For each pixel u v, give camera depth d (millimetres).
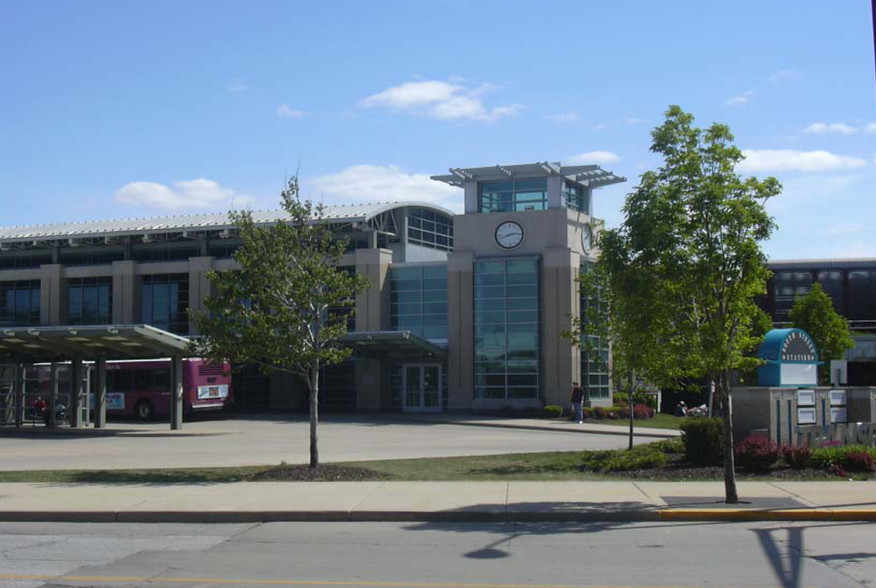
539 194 46281
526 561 10875
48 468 22156
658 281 15258
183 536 13109
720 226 15008
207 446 29109
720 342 14727
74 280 54438
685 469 19109
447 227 58281
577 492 16312
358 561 10984
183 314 51969
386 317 48781
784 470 18719
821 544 11781
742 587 9352
